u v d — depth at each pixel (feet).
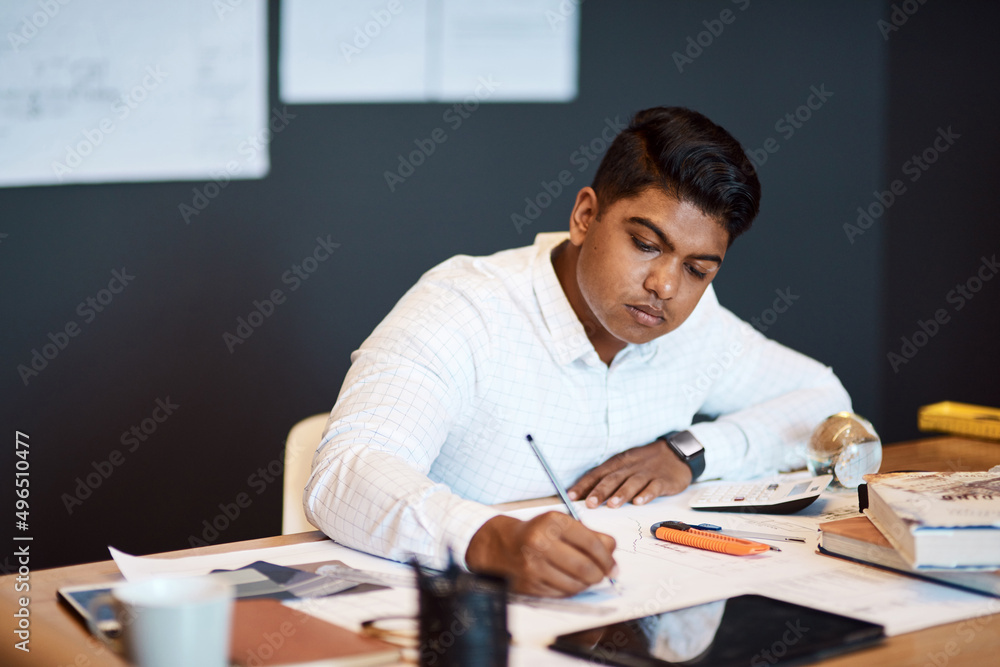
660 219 3.80
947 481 3.31
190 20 7.45
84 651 2.32
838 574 3.07
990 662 2.32
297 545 3.40
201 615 1.98
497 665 2.10
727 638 2.40
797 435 4.99
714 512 4.02
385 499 3.23
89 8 7.12
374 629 2.44
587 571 2.77
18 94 6.98
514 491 4.69
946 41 10.27
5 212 7.06
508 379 4.44
